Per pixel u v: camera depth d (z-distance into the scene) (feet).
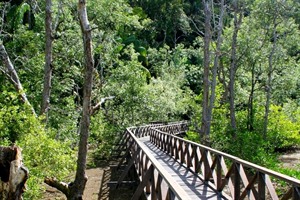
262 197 18.31
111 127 66.18
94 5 70.49
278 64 79.36
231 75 67.97
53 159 27.73
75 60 57.77
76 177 27.89
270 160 51.08
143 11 152.66
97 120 61.26
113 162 53.98
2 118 29.14
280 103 96.73
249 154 51.88
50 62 40.52
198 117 72.28
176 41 174.19
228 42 75.15
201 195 25.27
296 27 76.48
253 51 73.26
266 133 74.13
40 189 29.50
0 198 15.66
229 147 55.31
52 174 27.94
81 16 27.53
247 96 84.79
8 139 28.84
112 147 60.95
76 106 55.11
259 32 72.74
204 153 30.07
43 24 58.59
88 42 27.71
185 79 128.88
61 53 56.54
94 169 48.96
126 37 129.59
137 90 78.13
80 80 63.67
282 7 72.54
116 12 73.61
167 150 48.65
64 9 57.16
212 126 65.98
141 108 81.61
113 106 76.38
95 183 40.40
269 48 75.41
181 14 159.12
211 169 27.94
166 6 163.22
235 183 22.13
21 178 15.60
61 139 45.11
